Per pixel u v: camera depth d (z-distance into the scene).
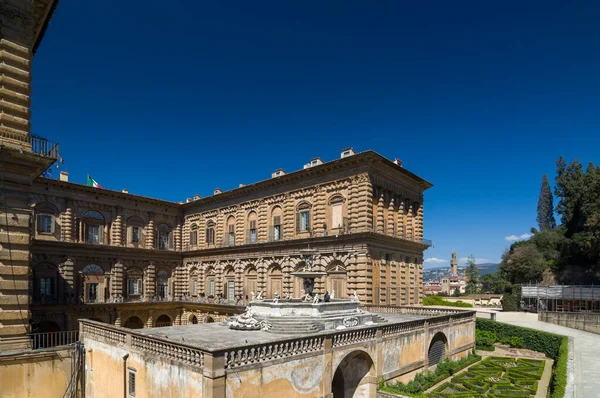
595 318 46.19
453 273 173.88
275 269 53.97
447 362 34.41
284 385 20.23
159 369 20.22
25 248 25.97
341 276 46.41
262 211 56.50
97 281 57.75
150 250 63.97
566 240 72.00
